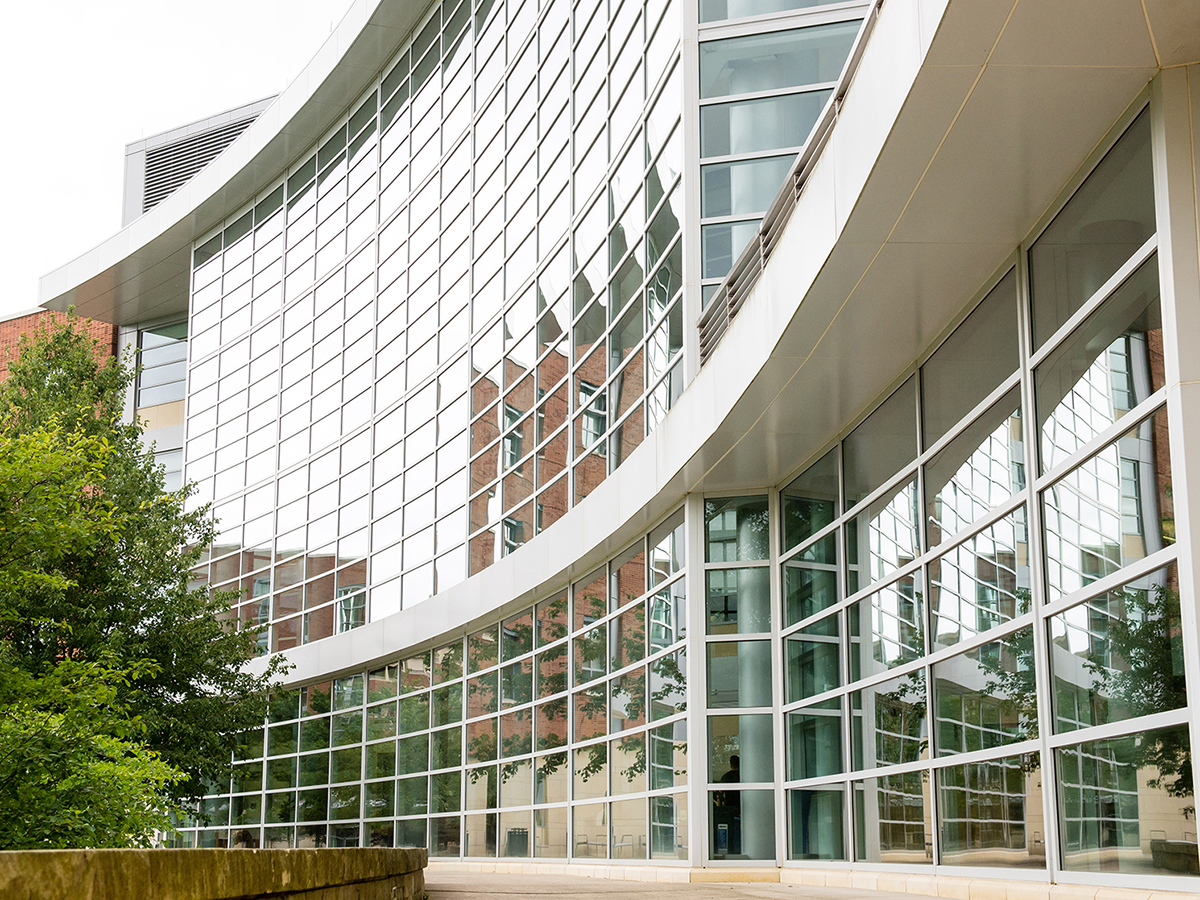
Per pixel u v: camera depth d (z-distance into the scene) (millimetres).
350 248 32094
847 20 16578
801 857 14617
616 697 18266
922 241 9844
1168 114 7418
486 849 22375
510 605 22234
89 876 3082
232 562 34469
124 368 26484
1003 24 7008
